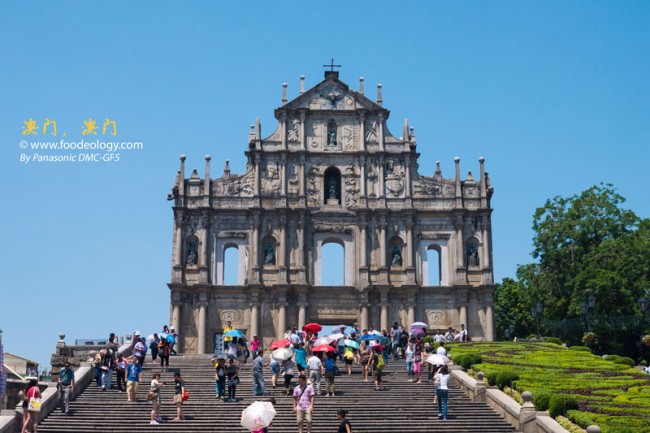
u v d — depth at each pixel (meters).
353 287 97.88
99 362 59.34
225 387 57.00
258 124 101.06
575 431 45.72
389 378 63.69
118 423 49.00
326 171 101.44
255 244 98.38
